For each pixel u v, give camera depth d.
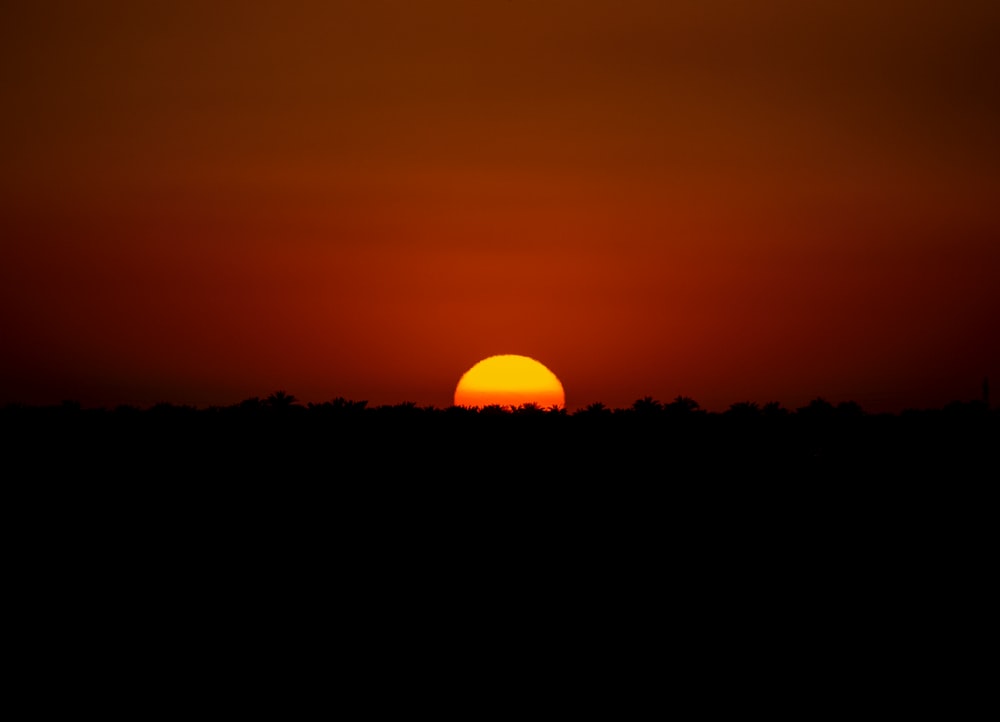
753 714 53.88
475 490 81.44
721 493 82.19
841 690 56.59
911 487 82.31
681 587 69.81
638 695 55.91
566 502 80.56
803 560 73.62
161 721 51.78
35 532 72.50
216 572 69.50
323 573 70.25
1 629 61.03
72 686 55.16
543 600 67.88
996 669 58.81
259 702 54.22
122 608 64.44
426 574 70.69
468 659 60.03
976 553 73.38
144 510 76.19
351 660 59.50
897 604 67.31
